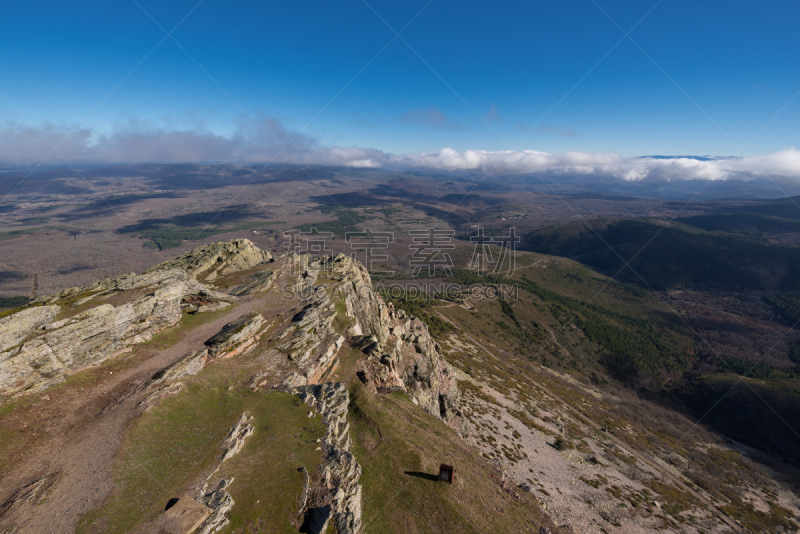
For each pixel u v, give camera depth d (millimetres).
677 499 84625
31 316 34031
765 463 131500
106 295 47125
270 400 40656
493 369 156875
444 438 52438
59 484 24812
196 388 38812
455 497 40875
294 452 33531
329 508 28062
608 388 193750
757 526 83000
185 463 29000
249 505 26859
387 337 85312
